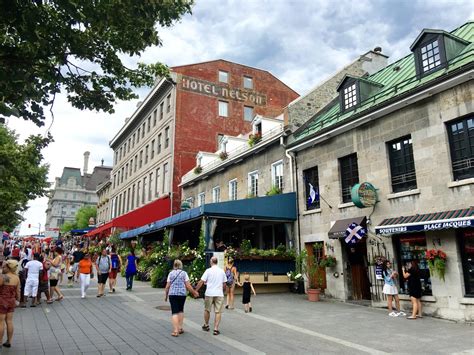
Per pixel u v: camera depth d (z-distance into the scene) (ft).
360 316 35.68
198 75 107.96
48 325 30.40
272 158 63.00
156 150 112.57
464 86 34.83
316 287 48.98
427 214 36.45
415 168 38.40
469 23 46.65
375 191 42.29
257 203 53.21
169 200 97.81
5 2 15.55
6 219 79.20
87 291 51.93
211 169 81.71
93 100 22.57
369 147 44.29
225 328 30.07
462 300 32.71
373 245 42.19
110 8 19.06
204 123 105.81
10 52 17.42
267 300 46.37
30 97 18.26
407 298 37.83
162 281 57.06
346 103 51.93
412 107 39.58
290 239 55.26
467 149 34.58
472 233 33.32
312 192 51.65
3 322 23.08
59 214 351.05
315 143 52.49
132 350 23.06
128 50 22.25
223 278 29.17
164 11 20.04
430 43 40.70
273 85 119.55
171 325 30.78
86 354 22.15
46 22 17.31
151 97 116.57
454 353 22.59
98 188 185.88
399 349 23.79
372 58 69.72
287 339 26.55
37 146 26.53
